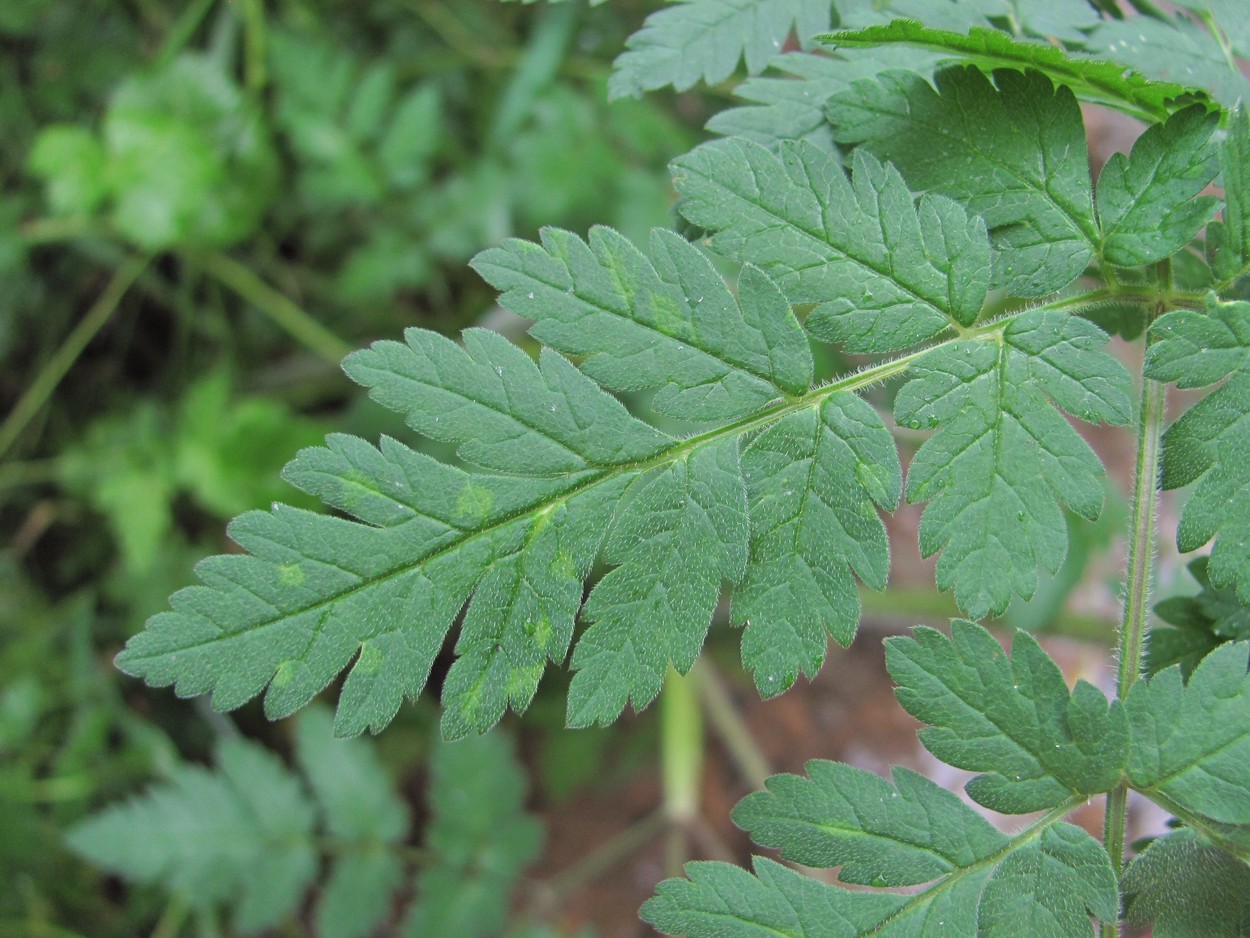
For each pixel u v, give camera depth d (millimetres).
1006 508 161
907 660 164
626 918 317
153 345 314
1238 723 162
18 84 296
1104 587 325
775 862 165
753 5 178
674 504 162
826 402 163
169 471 287
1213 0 181
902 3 177
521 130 306
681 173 165
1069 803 164
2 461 298
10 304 298
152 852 257
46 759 285
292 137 298
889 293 164
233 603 156
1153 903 165
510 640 160
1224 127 174
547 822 331
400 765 303
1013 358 164
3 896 274
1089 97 171
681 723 307
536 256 162
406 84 312
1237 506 161
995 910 163
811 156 165
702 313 163
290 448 284
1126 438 340
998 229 168
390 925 323
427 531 160
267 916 261
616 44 300
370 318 312
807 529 161
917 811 165
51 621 293
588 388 162
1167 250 166
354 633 158
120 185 278
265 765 268
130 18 300
